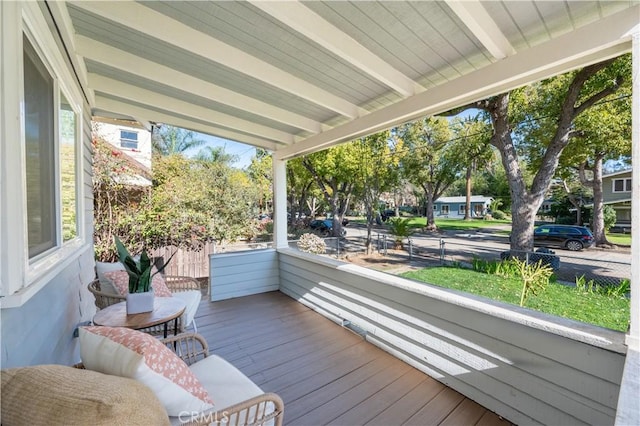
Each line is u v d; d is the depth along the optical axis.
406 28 1.68
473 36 1.72
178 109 3.09
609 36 1.34
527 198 3.53
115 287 2.39
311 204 9.81
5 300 0.98
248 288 4.28
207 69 2.37
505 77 1.72
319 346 2.72
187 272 6.48
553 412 1.58
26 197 1.19
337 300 3.24
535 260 3.31
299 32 1.68
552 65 1.54
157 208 6.39
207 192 6.97
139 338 1.04
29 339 1.28
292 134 4.05
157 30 1.74
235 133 4.07
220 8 1.66
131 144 7.05
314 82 2.42
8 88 1.01
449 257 4.78
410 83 2.26
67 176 2.08
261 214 7.93
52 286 1.64
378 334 2.71
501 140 3.78
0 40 0.98
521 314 1.73
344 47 1.76
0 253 0.98
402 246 5.79
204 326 3.17
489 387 1.86
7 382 0.77
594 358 1.43
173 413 1.06
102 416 0.67
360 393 2.04
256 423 1.10
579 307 2.70
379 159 6.82
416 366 2.34
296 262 4.03
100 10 1.59
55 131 1.69
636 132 1.22
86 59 2.31
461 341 2.03
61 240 1.76
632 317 1.25
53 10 1.50
